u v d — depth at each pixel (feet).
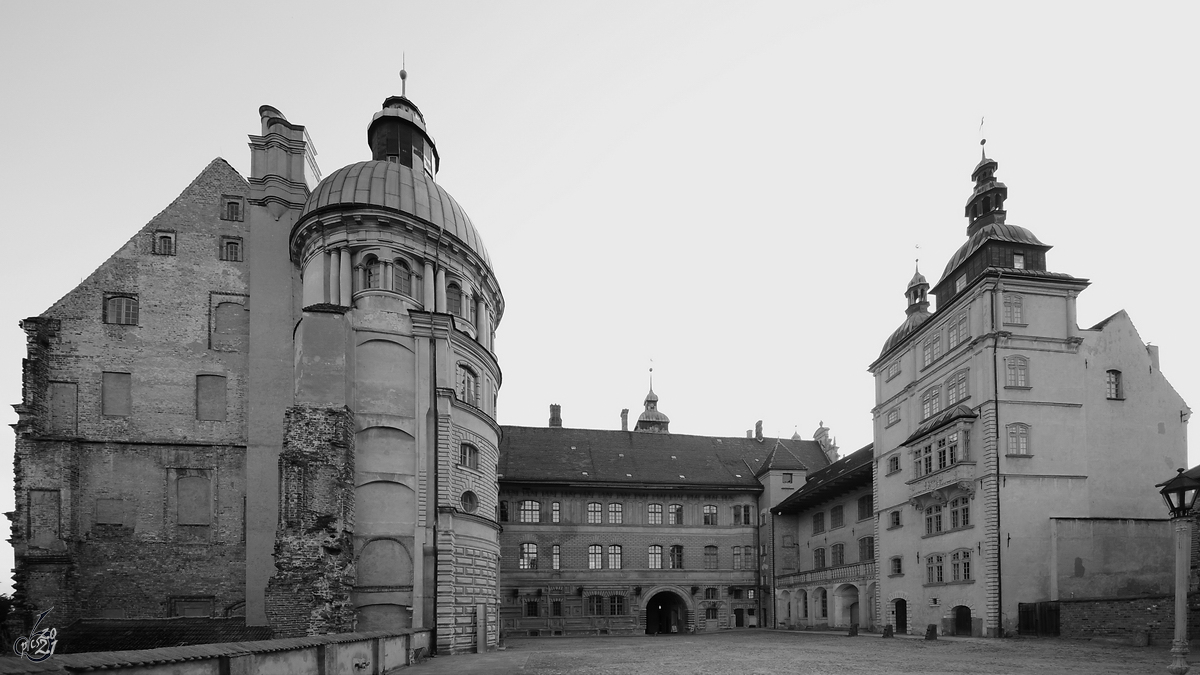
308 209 127.24
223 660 44.78
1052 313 127.24
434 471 104.73
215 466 126.93
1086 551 116.78
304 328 101.45
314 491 96.17
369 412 103.71
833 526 181.88
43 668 31.07
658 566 194.18
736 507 203.41
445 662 88.99
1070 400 124.67
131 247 131.34
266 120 137.90
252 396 129.08
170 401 127.54
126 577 120.37
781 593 193.47
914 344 149.89
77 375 124.88
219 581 123.24
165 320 130.11
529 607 183.42
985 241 132.46
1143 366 129.70
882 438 159.22
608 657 94.58
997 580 116.37
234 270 134.10
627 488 193.16
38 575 115.14
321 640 59.88
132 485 123.44
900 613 148.66
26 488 118.01
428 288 123.85
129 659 36.83
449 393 107.55
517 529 186.60
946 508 132.05
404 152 148.46
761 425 236.43
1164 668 71.51
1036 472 120.88
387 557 100.58
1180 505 61.31
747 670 75.20
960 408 127.24
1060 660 80.48
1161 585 117.29
